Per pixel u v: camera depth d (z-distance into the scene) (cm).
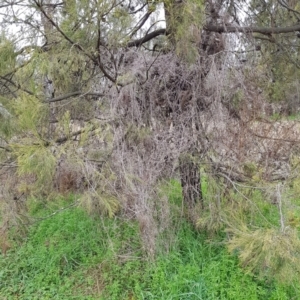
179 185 394
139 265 370
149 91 349
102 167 317
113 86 335
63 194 370
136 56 346
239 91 345
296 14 423
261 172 350
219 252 373
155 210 350
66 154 289
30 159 259
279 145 357
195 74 343
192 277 336
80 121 347
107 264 380
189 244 380
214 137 352
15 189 346
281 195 312
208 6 339
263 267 279
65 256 403
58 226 454
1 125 313
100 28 296
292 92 426
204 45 350
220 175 362
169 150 342
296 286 314
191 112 348
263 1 423
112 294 344
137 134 333
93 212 359
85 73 355
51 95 362
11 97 333
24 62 309
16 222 355
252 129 358
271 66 436
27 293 359
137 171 326
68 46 308
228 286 326
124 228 423
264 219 337
